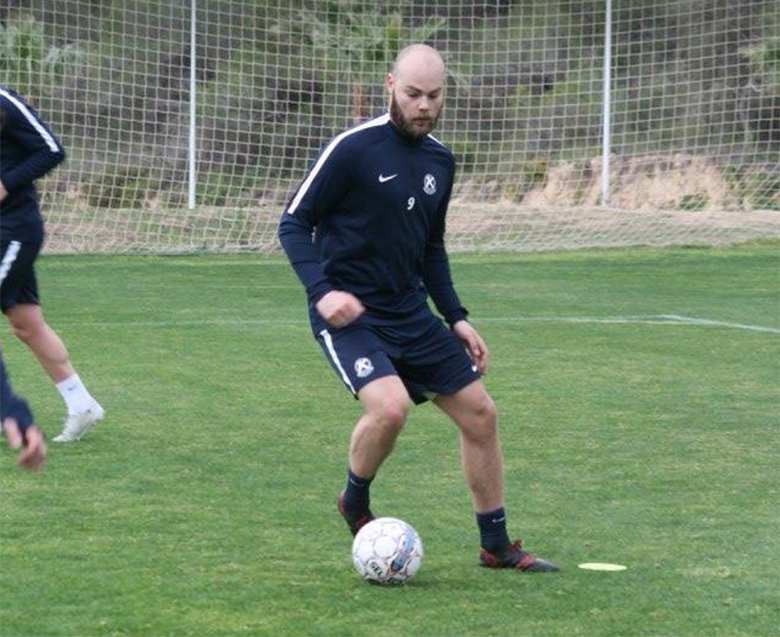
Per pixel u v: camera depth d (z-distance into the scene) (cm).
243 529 1404
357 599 1171
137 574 1234
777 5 5906
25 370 2405
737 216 5297
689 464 1736
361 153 1236
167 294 3584
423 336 1259
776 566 1288
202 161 5441
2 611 1120
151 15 5706
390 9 6144
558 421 2011
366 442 1251
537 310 3331
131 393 2203
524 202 5706
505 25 6272
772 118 5638
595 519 1464
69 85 5494
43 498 1516
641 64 5659
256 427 1948
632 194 5650
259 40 5772
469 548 1348
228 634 1073
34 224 1736
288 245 1234
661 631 1095
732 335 2925
